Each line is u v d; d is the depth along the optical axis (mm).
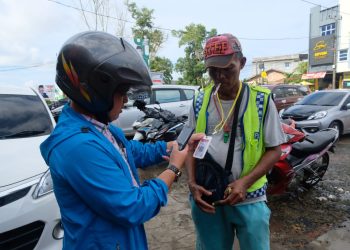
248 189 1768
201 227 1948
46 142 1110
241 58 1710
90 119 1144
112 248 1102
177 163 1274
